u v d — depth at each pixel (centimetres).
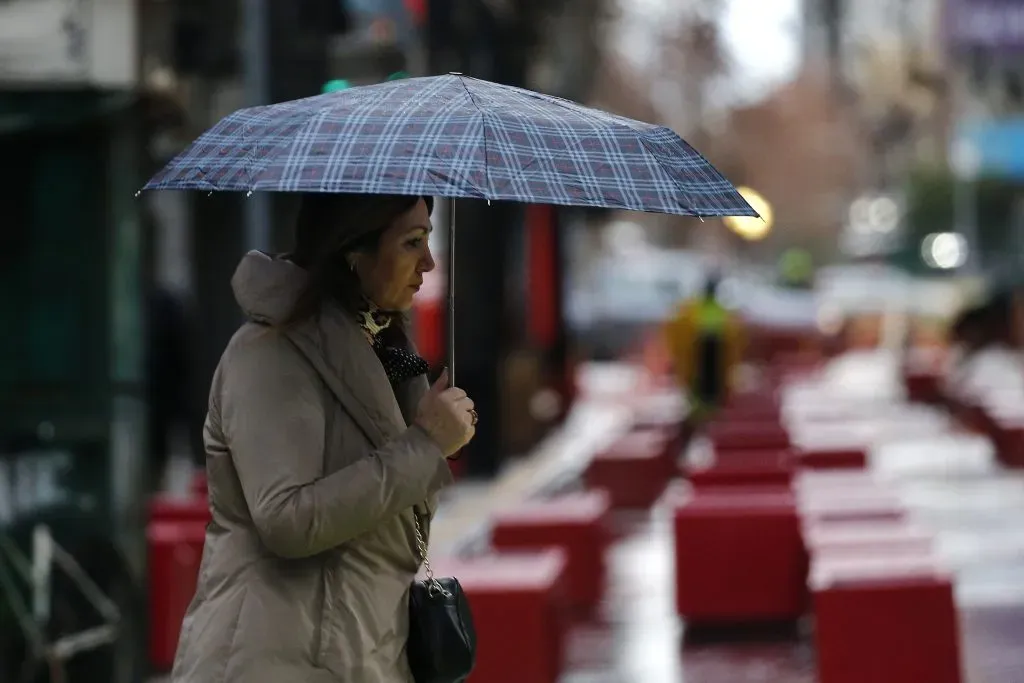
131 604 2075
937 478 5088
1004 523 4053
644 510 4566
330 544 1029
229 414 1048
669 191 1070
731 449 4550
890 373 10444
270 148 1042
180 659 1073
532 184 1019
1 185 2052
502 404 5222
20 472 2050
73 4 1994
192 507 2616
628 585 3366
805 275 14112
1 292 2058
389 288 1105
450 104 1066
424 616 1094
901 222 19238
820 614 2184
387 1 3556
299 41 2698
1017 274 12675
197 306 4425
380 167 1005
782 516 2864
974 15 11406
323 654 1047
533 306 7019
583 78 7812
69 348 2059
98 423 2056
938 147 18775
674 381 8656
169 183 1057
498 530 3042
